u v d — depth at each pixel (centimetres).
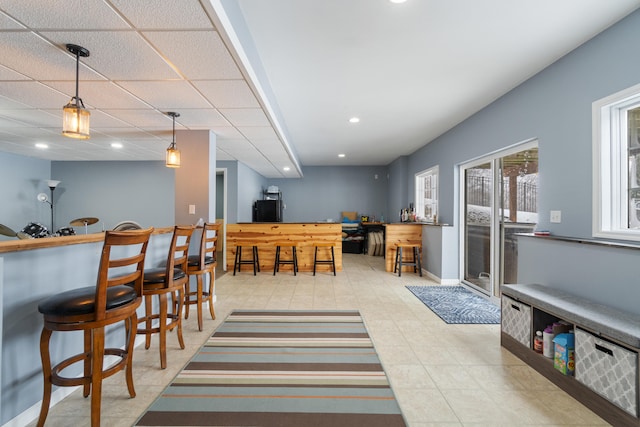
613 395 167
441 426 167
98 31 183
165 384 207
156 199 673
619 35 219
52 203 659
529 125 314
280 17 219
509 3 203
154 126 379
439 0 200
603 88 231
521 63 284
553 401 190
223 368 228
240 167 658
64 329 153
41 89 265
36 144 486
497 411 180
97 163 673
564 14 213
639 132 224
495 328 311
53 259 189
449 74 307
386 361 240
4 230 330
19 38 189
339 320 331
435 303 393
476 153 421
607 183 231
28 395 171
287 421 171
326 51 265
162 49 203
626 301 199
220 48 202
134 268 263
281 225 602
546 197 289
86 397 193
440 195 547
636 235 203
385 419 173
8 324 163
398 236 600
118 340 247
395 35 240
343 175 931
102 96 282
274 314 351
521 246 305
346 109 413
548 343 217
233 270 605
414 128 504
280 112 416
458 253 497
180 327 262
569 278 246
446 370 227
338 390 201
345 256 817
